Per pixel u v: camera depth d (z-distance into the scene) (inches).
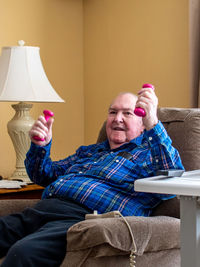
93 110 144.6
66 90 143.5
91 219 61.8
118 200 74.6
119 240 57.6
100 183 76.6
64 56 142.9
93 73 144.2
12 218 75.0
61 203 74.7
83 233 57.6
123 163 78.5
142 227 59.6
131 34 132.0
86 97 146.8
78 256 58.6
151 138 66.6
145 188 43.3
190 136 77.5
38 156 84.0
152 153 68.0
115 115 85.7
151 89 60.4
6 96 103.9
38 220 72.9
